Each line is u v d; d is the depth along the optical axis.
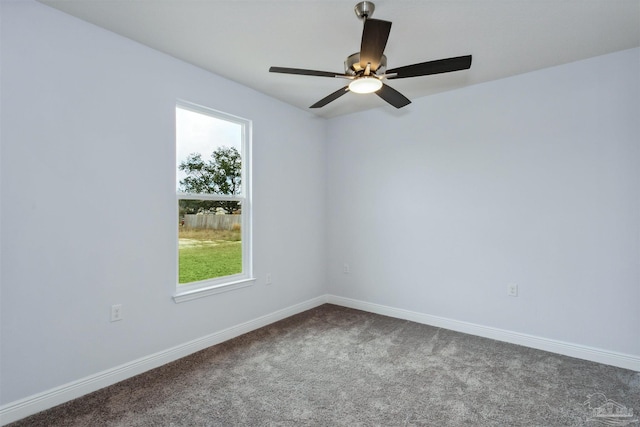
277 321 3.65
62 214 2.07
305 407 2.05
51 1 1.96
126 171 2.38
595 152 2.67
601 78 2.64
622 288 2.57
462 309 3.33
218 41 2.43
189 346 2.79
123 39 2.37
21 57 1.91
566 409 2.02
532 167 2.94
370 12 1.99
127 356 2.39
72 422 1.88
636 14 2.06
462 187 3.32
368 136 4.00
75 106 2.13
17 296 1.90
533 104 2.93
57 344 2.05
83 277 2.17
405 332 3.31
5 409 1.86
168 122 2.64
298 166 3.96
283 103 3.75
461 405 2.07
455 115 3.36
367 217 4.02
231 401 2.10
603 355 2.63
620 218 2.58
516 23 2.17
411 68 2.01
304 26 2.22
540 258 2.91
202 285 2.96
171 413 1.97
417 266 3.62
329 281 4.38
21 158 1.91
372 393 2.21
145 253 2.50
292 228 3.89
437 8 2.01
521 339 2.99
